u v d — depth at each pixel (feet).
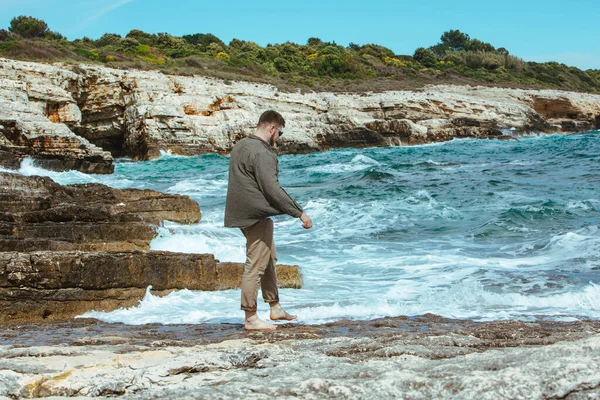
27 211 33.99
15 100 115.96
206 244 33.65
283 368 10.31
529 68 275.39
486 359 9.48
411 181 71.92
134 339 15.07
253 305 17.13
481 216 46.50
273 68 211.82
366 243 38.52
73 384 9.64
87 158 100.78
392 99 164.96
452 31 348.18
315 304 22.99
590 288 23.86
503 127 172.96
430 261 32.35
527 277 27.50
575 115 198.29
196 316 21.70
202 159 126.31
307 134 147.43
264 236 16.99
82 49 176.65
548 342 12.60
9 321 21.89
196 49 228.63
